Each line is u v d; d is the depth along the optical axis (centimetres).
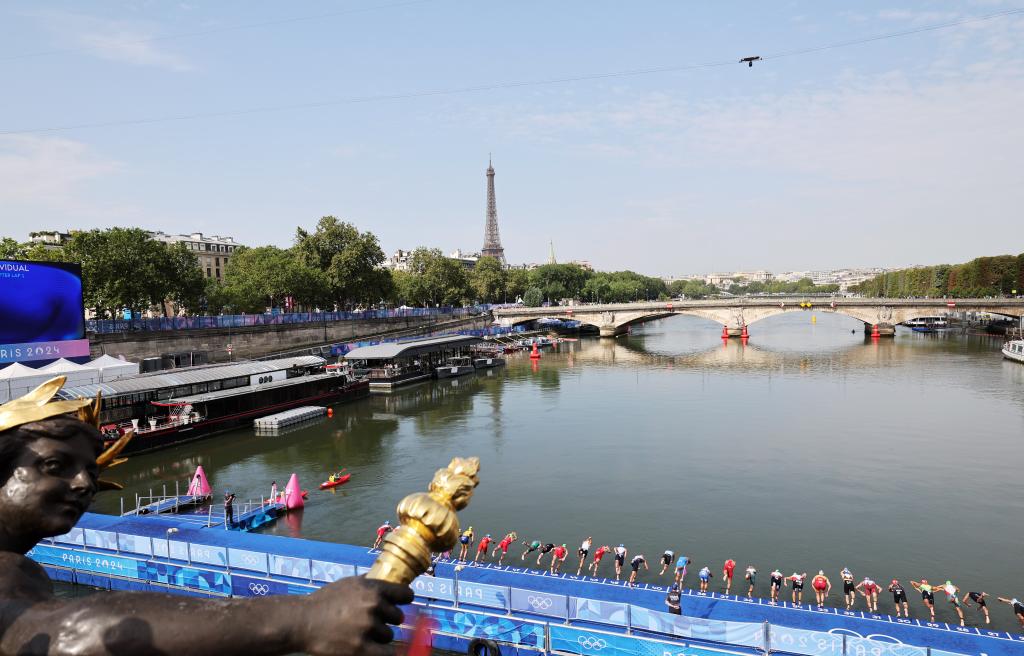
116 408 6419
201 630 246
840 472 5456
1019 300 14712
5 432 325
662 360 13025
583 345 16762
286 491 4638
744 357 13138
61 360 6256
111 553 3288
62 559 3288
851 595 3216
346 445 6581
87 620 251
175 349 9156
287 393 7975
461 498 322
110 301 8850
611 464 5769
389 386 9831
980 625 3106
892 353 13188
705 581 3316
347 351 12169
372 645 254
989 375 10025
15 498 315
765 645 2353
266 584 2994
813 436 6600
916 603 3322
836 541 4103
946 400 8225
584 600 2606
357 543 4056
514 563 3800
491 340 16212
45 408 337
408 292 17538
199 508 4619
